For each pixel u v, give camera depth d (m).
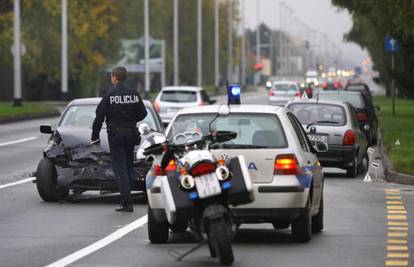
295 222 41.38
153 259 37.88
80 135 57.56
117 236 43.94
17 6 187.25
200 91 133.38
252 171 40.59
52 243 41.94
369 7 145.25
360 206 55.38
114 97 52.09
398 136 109.06
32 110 167.62
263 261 37.22
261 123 41.91
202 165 35.41
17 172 75.50
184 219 36.00
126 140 52.19
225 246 34.38
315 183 43.31
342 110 76.06
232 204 36.22
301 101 77.12
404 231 45.44
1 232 45.22
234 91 44.41
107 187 55.91
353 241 42.28
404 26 115.62
